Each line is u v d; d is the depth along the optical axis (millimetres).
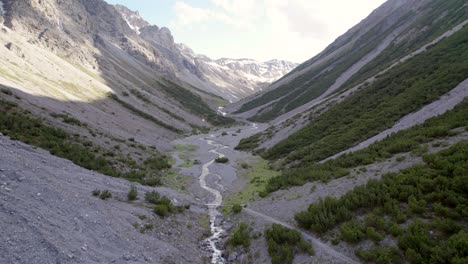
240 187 33844
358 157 27609
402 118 35031
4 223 12047
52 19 135000
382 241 14688
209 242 19891
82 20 181625
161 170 39000
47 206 14891
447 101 31234
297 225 19734
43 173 18562
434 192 16062
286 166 39062
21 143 22844
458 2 101375
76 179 21000
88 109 58062
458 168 16875
